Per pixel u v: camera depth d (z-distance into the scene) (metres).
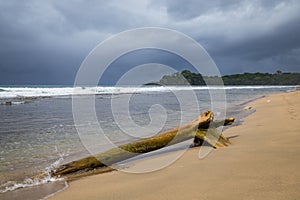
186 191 3.35
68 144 7.26
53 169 4.91
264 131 7.63
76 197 3.54
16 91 34.31
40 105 19.53
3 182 4.30
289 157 4.47
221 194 3.12
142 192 3.50
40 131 9.22
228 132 8.14
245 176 3.67
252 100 23.94
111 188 3.80
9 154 6.19
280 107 15.28
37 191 3.87
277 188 3.12
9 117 13.05
